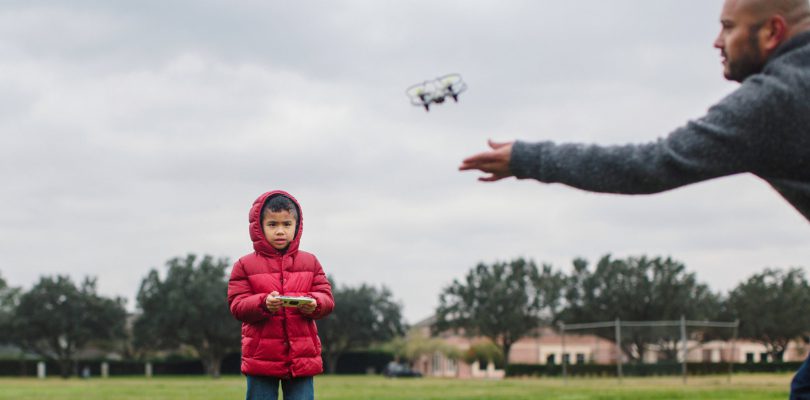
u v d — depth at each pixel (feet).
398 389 96.73
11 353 370.94
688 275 230.68
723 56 10.02
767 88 8.87
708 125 9.02
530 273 272.10
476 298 275.59
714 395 69.51
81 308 290.76
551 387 102.12
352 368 317.22
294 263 17.72
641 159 9.17
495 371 271.08
